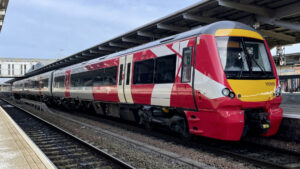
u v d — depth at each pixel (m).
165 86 7.75
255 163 5.53
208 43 6.45
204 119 6.55
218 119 6.16
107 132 9.33
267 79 6.71
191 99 6.77
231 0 9.73
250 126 6.64
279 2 10.08
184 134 7.50
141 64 9.12
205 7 10.43
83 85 14.47
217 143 7.61
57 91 19.52
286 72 29.42
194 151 6.65
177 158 5.93
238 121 6.08
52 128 10.85
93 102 13.73
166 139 8.12
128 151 6.72
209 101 6.25
